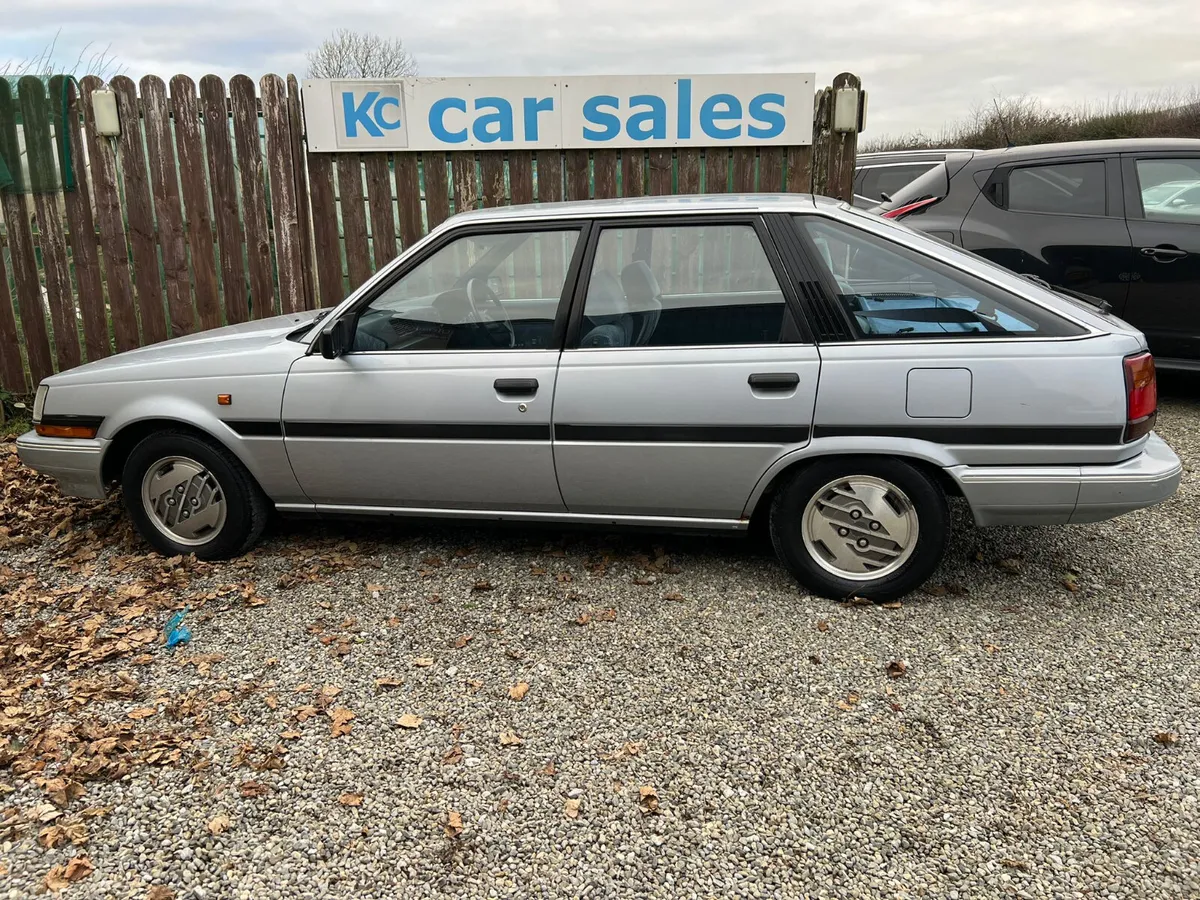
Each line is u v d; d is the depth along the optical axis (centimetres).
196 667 321
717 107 614
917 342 328
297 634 343
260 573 397
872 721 282
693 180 633
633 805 247
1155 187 609
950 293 329
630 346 351
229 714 292
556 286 360
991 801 246
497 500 377
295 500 400
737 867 225
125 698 303
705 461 347
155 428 406
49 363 665
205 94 611
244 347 394
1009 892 214
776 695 297
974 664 313
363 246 645
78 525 460
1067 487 322
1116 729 276
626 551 411
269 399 379
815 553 358
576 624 347
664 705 294
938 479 340
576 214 361
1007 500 328
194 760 269
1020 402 319
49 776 262
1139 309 612
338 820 243
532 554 411
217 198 630
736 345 342
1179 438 571
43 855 232
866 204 971
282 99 617
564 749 272
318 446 379
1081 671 308
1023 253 636
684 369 341
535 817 244
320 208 639
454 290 369
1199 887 214
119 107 611
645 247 353
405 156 628
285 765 266
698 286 348
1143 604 354
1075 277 623
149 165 623
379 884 221
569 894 217
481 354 362
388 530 443
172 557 411
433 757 269
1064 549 407
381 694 303
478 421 360
